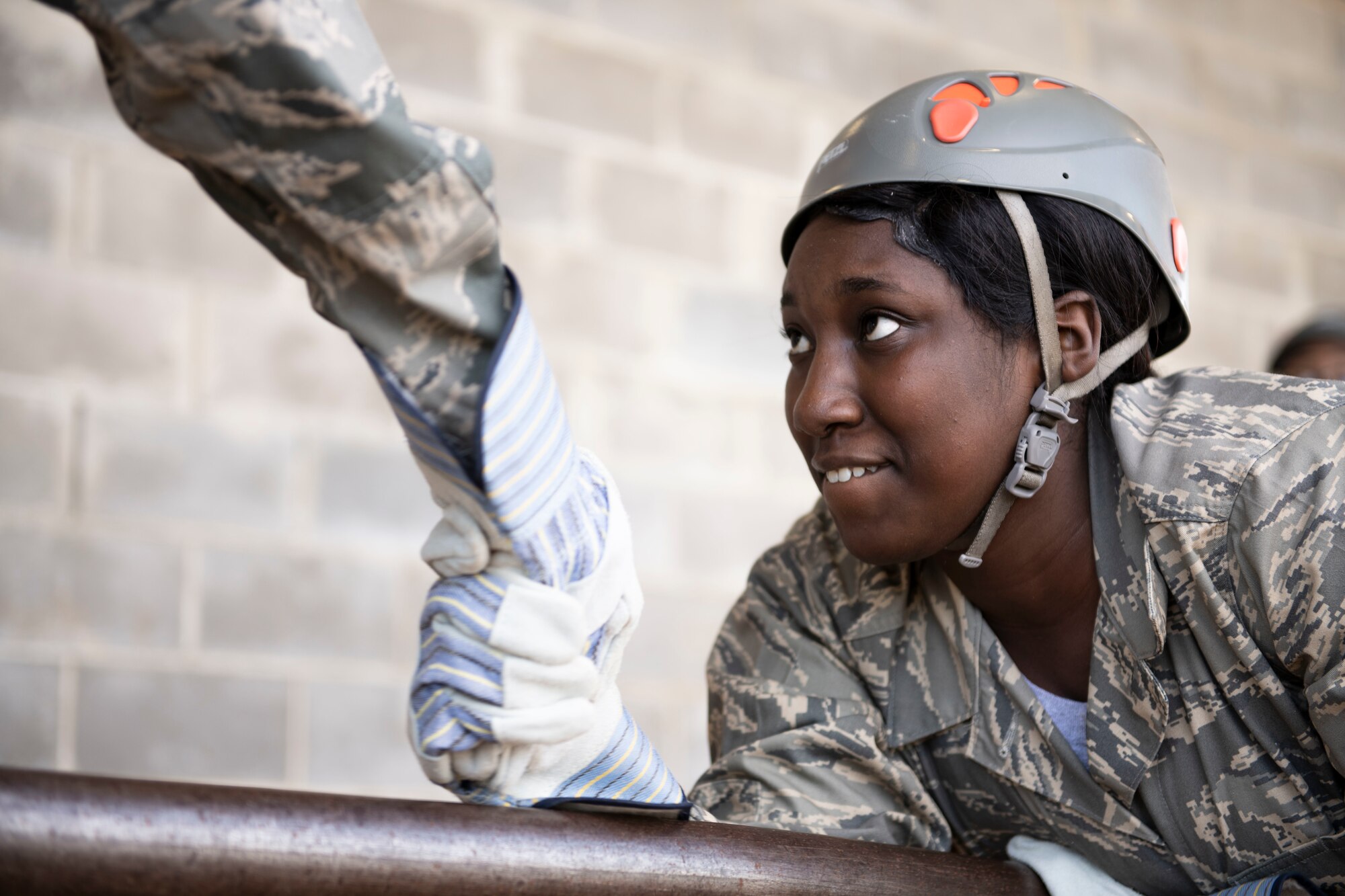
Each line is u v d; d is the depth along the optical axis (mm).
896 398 1089
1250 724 1127
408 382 826
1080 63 4543
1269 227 4781
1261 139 4836
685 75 3842
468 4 3572
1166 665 1165
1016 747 1230
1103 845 1224
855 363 1111
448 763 865
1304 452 1082
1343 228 4918
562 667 861
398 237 781
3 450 2918
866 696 1298
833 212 1128
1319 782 1126
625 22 3781
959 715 1250
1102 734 1183
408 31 3490
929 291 1093
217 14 710
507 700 846
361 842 765
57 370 2990
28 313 2980
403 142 759
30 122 3037
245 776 3027
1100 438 1201
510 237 3529
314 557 3174
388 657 3215
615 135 3711
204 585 3055
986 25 4383
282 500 3164
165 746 2965
